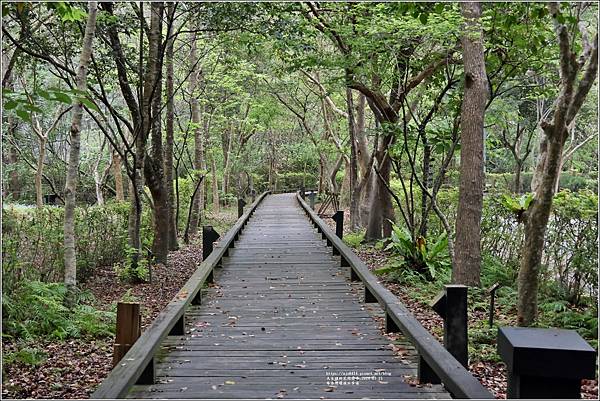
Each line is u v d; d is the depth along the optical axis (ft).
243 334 19.45
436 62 36.11
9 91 13.20
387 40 31.73
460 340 13.96
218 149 88.74
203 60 65.72
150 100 35.99
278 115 85.87
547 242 27.61
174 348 17.87
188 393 14.01
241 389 14.30
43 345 21.27
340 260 34.35
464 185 28.81
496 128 64.03
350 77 38.58
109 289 33.32
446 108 36.70
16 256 25.49
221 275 30.68
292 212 70.28
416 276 32.91
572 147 64.54
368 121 77.05
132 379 12.07
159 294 32.71
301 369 15.81
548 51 31.76
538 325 19.93
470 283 28.66
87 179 80.53
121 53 35.60
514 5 28.68
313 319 21.52
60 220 32.76
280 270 32.09
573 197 27.48
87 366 19.35
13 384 17.12
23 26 30.53
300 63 38.83
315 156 97.14
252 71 65.92
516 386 9.92
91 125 91.20
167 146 50.24
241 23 37.91
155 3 37.04
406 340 18.61
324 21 38.17
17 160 73.56
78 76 25.50
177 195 53.11
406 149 33.88
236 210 97.40
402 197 53.16
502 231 33.91
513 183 78.28
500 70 34.81
